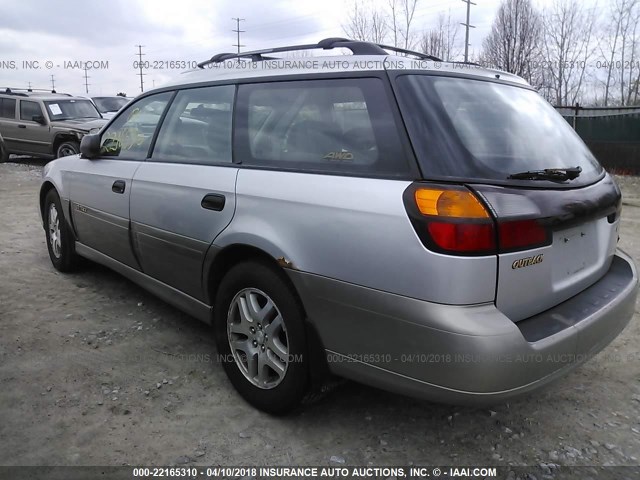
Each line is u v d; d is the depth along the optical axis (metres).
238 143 2.93
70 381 3.05
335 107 2.53
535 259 2.18
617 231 2.96
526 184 2.23
